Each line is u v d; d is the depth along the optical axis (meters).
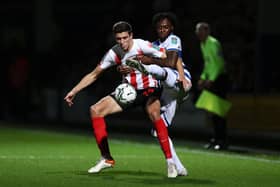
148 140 50.25
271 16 64.19
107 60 28.88
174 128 64.19
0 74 76.19
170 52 28.72
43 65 82.12
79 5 110.38
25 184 27.17
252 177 29.66
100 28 88.94
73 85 77.38
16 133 56.78
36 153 39.62
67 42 86.38
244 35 71.81
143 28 82.00
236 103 57.84
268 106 55.38
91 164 33.72
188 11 79.56
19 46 75.50
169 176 28.95
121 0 86.75
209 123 60.22
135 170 31.39
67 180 28.14
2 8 111.38
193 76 70.12
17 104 75.81
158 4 78.25
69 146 44.66
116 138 52.31
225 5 76.69
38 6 88.25
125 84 28.45
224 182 28.02
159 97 28.84
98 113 29.33
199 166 33.41
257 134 55.94
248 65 66.31
